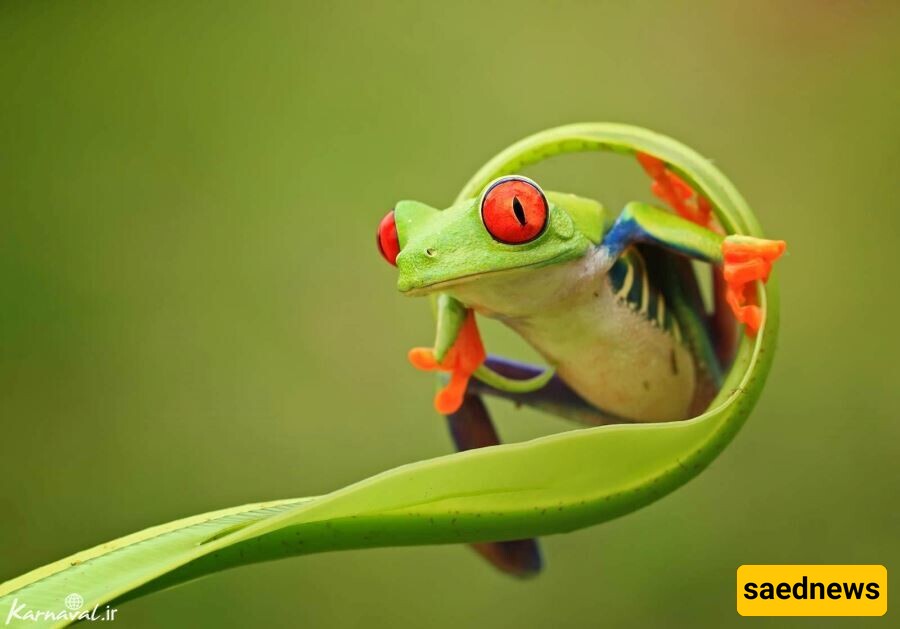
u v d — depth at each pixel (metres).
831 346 0.55
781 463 0.54
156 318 0.64
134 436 0.62
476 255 0.35
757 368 0.33
